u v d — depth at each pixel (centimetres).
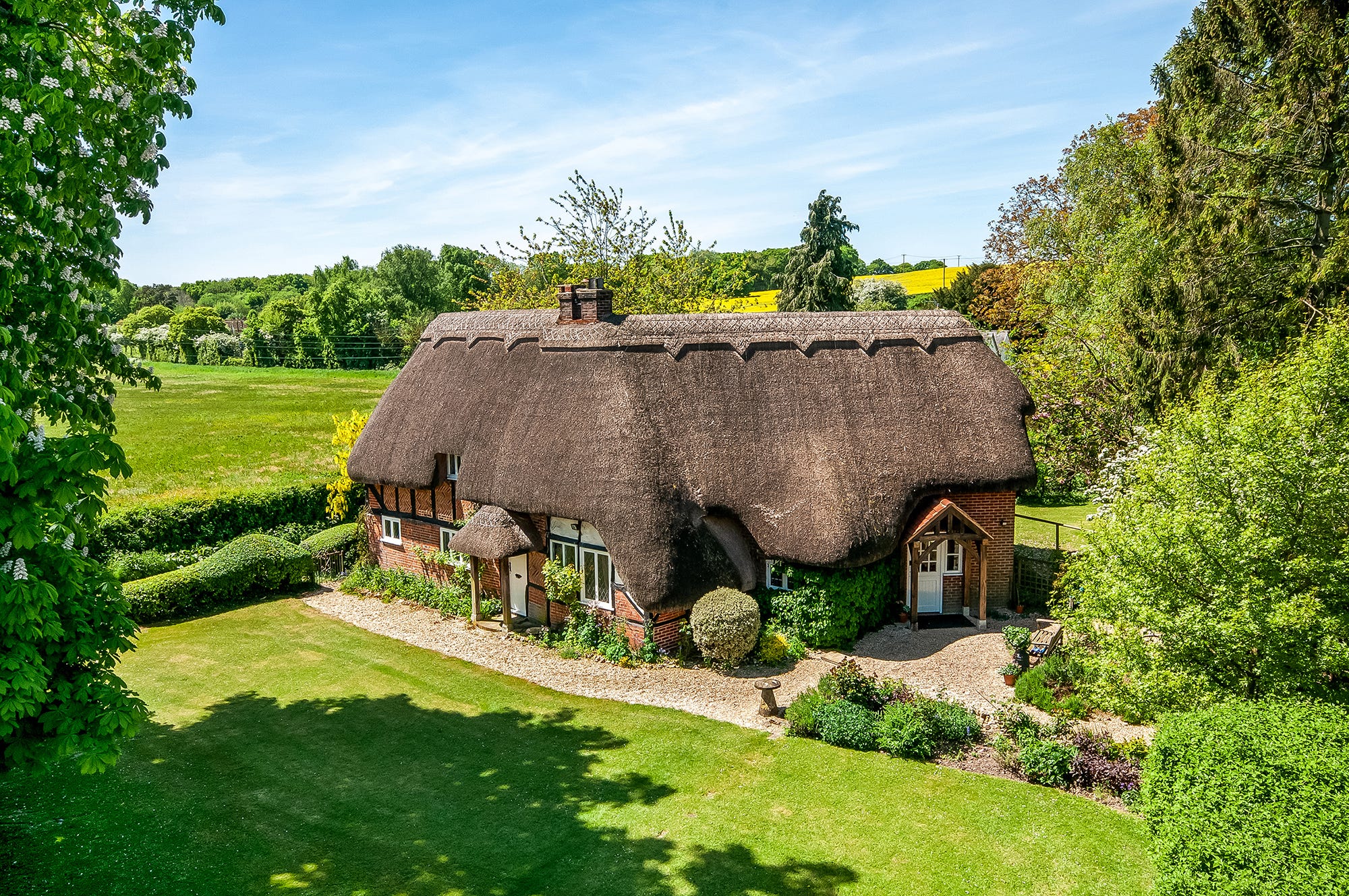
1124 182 3534
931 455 2097
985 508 2217
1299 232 2552
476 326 2580
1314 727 968
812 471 2017
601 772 1453
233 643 2156
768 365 2164
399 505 2606
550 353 2234
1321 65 2258
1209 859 920
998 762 1437
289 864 1185
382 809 1340
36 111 922
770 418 2092
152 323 11475
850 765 1448
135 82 1083
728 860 1186
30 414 984
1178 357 2561
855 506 1967
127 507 2758
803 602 1991
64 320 1020
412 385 2595
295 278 16362
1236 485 1180
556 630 2162
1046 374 3378
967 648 2003
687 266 4384
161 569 2578
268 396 7294
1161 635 1195
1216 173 2538
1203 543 1151
